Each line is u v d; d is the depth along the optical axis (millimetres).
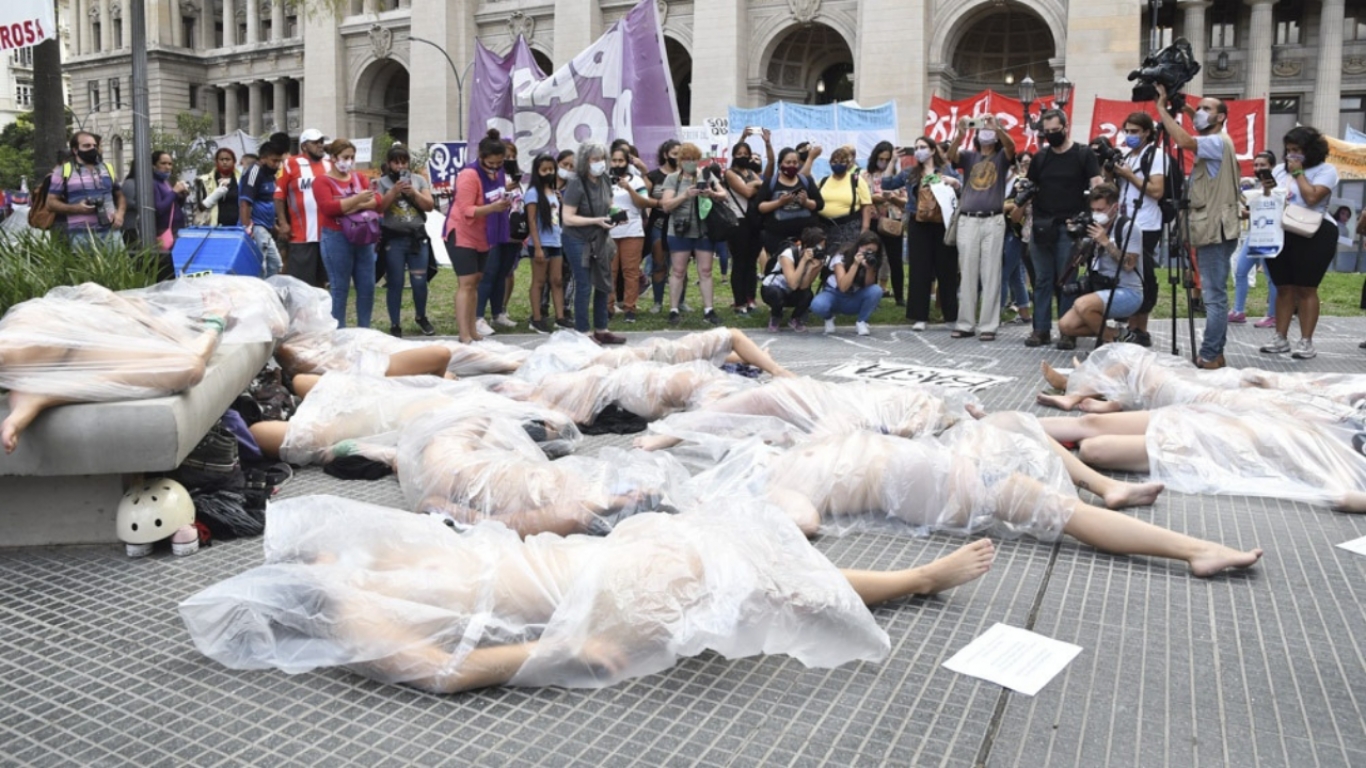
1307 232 7957
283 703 2645
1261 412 4965
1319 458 4543
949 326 10375
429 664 2676
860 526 4059
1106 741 2453
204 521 3873
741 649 2791
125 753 2406
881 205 12344
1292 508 4367
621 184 11141
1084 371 6152
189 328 4129
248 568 3584
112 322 3775
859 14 36438
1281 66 38406
